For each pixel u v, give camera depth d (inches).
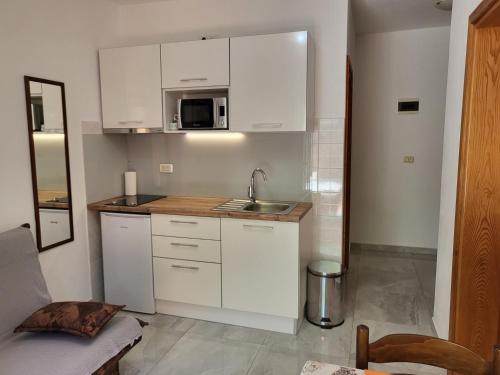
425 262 172.4
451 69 99.2
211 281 114.6
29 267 88.2
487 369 42.0
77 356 72.1
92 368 72.1
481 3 69.0
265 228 106.9
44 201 106.4
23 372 67.2
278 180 129.7
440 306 105.0
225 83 115.7
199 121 119.6
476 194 78.7
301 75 108.7
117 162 138.9
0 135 93.3
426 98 174.2
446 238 99.3
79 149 120.5
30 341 76.8
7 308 80.7
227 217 110.0
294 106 110.3
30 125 100.8
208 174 137.0
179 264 117.1
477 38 75.5
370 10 142.8
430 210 180.2
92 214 126.4
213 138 135.0
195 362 98.0
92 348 74.9
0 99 93.1
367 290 141.9
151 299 122.1
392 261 173.9
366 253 185.8
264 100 112.7
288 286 107.3
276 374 92.5
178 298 119.0
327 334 111.2
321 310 115.2
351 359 98.4
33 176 102.1
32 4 101.7
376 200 185.9
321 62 120.9
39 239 104.6
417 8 140.6
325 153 124.0
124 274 123.6
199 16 131.0
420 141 177.3
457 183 85.5
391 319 119.9
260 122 113.7
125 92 126.0
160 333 112.3
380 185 184.5
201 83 118.0
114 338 79.7
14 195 97.4
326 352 101.7
